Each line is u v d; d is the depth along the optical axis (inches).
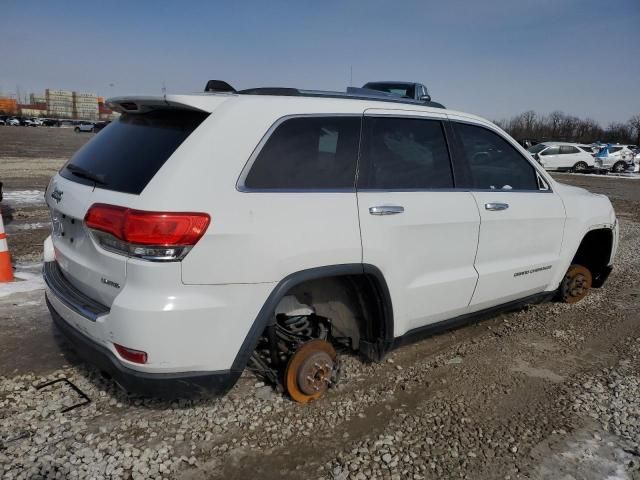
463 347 169.6
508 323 192.5
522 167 171.5
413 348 166.4
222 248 100.3
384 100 136.9
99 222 102.0
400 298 132.2
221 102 109.2
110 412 121.8
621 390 143.6
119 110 128.9
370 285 127.0
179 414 122.0
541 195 173.8
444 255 141.1
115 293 102.4
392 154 132.7
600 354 168.6
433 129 144.8
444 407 131.7
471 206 146.6
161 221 95.3
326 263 115.1
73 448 108.6
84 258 111.0
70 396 127.6
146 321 95.9
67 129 2559.1
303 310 127.6
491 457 112.3
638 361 163.6
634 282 253.9
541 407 133.5
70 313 111.0
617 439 120.6
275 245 106.4
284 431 118.0
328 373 131.3
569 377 151.2
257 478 103.2
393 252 127.3
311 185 115.8
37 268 235.8
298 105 117.3
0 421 116.7
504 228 157.5
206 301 100.1
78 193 112.9
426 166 140.6
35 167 722.8
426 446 115.2
